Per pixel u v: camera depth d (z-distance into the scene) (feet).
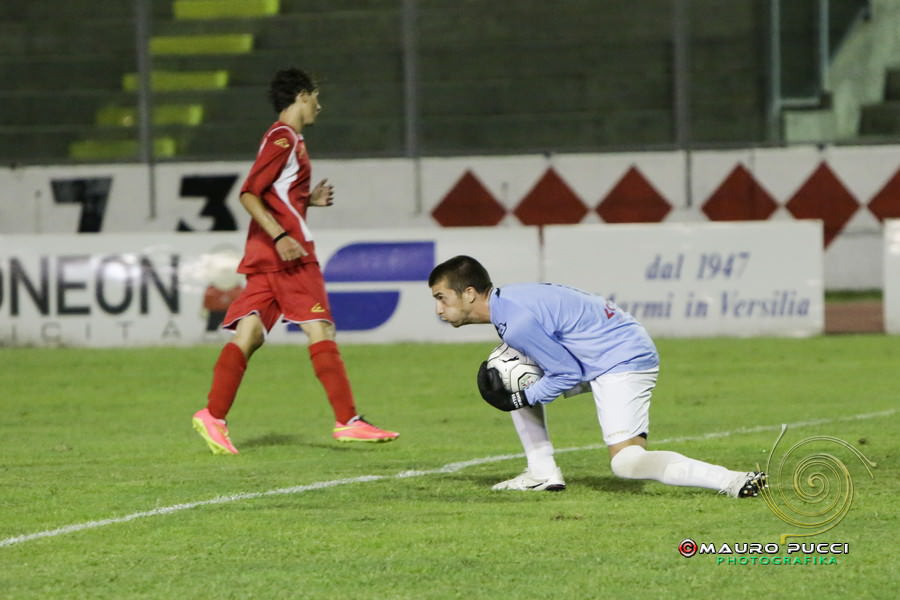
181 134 215.92
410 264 156.76
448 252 156.46
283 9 217.36
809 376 124.36
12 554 55.83
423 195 204.85
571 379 63.10
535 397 64.23
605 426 63.72
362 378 128.36
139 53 207.10
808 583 49.34
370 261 156.76
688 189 201.67
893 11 205.26
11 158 215.92
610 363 63.46
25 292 158.30
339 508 64.80
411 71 210.59
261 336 85.87
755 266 155.22
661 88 210.79
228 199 205.46
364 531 59.26
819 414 99.96
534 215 204.03
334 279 156.97
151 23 217.97
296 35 216.95
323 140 212.84
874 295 198.18
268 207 84.58
